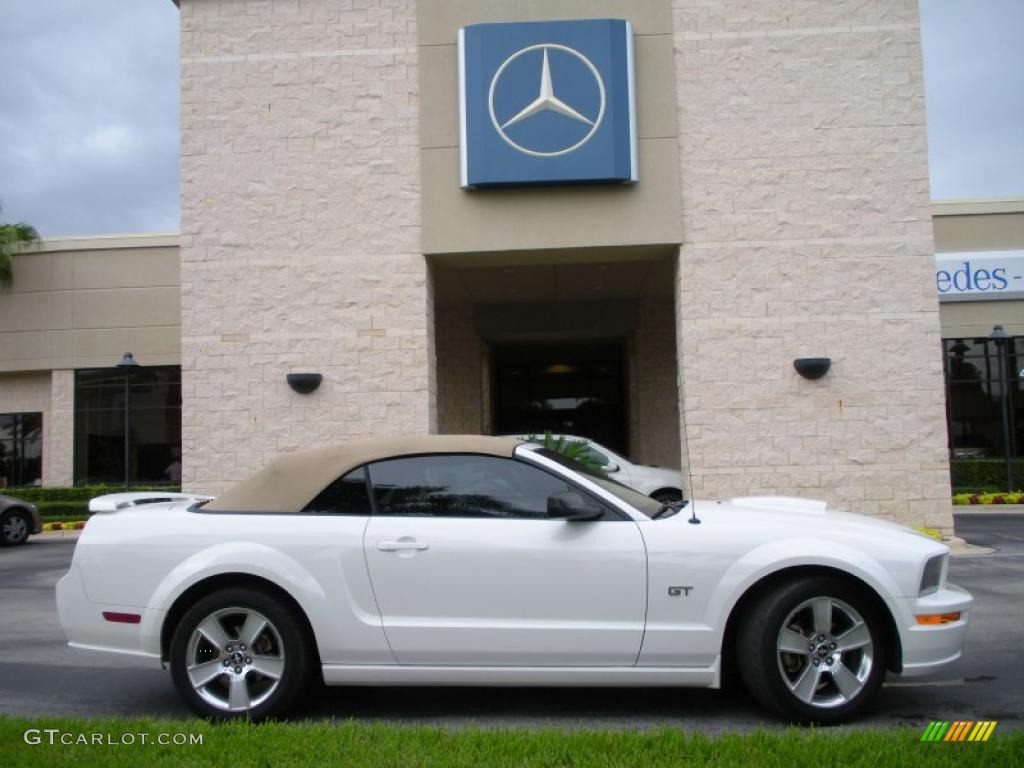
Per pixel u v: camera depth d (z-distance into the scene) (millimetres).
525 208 13383
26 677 6316
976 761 3863
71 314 22625
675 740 4176
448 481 5172
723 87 13375
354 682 4953
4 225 22172
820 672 4809
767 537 4883
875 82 13266
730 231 13250
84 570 5125
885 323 13078
